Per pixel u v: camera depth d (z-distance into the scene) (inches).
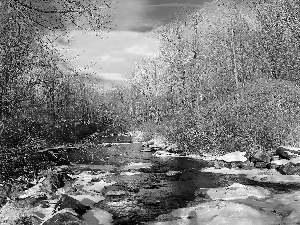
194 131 1052.5
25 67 313.9
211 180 578.2
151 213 399.9
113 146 1391.5
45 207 394.9
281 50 1503.4
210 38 1863.9
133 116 3563.0
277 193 446.9
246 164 677.9
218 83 1736.0
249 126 900.6
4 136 364.8
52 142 479.8
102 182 595.5
